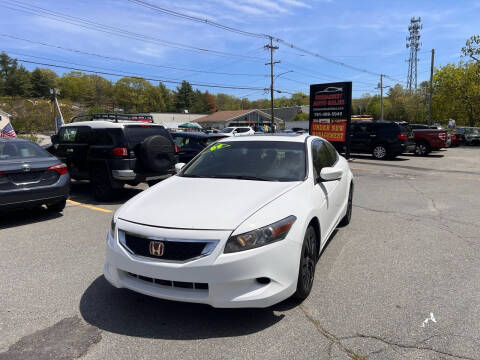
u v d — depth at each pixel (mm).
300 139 4449
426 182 10250
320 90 15836
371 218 6266
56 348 2648
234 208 2996
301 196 3373
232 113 65875
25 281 3791
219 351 2596
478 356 2494
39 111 41562
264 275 2732
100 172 7762
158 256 2756
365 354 2537
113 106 105562
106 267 3205
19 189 5746
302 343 2676
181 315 3092
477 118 40000
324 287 3584
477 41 34625
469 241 4992
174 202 3215
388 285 3615
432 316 3016
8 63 108062
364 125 17312
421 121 64875
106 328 2910
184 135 10500
